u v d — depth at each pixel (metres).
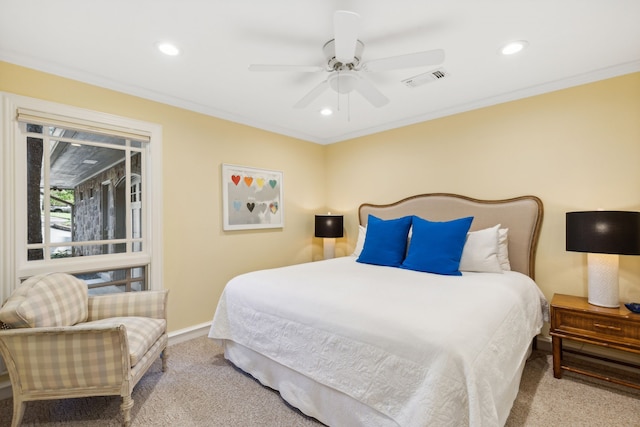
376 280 2.19
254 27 1.82
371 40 1.94
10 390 2.03
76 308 1.99
